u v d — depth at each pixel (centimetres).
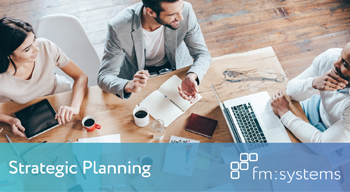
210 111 150
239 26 289
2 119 145
